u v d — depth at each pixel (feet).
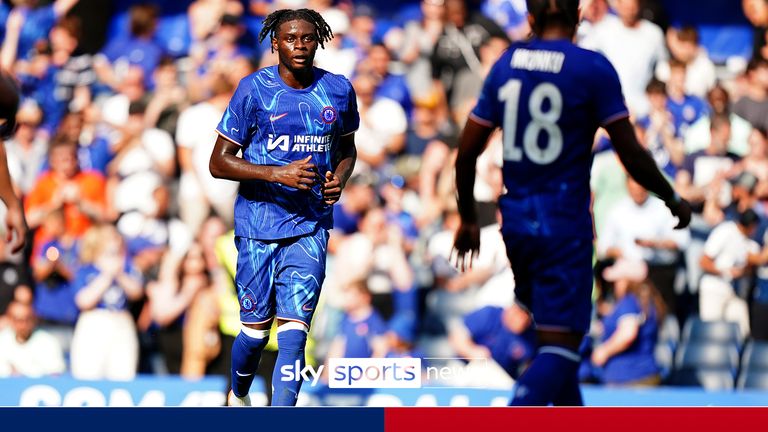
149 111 119.24
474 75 125.29
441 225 112.88
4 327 105.19
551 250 55.01
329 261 105.91
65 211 110.73
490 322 94.84
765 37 128.47
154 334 106.52
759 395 91.25
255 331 64.03
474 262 107.04
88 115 121.49
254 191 63.10
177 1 139.54
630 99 123.34
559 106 54.54
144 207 111.14
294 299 62.13
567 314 54.90
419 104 120.98
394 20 136.26
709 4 141.69
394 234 107.55
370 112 118.32
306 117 61.98
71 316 106.42
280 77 62.34
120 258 106.93
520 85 55.21
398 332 103.40
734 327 110.22
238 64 119.65
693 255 113.29
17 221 54.95
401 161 117.80
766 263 111.96
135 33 130.41
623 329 102.63
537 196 55.26
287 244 63.05
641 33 124.88
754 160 115.75
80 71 129.08
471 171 57.11
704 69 126.11
